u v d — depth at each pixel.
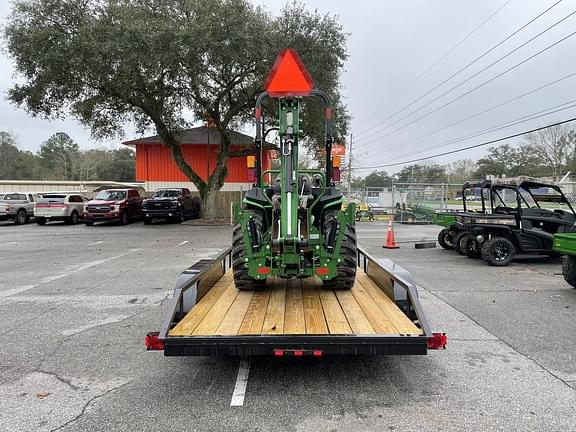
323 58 19.48
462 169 66.06
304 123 20.19
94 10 17.50
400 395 3.57
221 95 20.33
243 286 5.03
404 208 23.69
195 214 24.80
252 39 16.88
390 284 4.65
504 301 6.66
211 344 3.47
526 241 10.12
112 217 20.97
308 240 4.46
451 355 4.43
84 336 5.10
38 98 18.75
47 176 69.12
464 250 11.45
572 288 7.61
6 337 5.07
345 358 4.35
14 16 17.72
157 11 17.30
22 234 17.61
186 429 3.08
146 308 6.32
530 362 4.26
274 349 3.47
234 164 29.42
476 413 3.28
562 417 3.23
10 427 3.13
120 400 3.52
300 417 3.23
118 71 16.89
